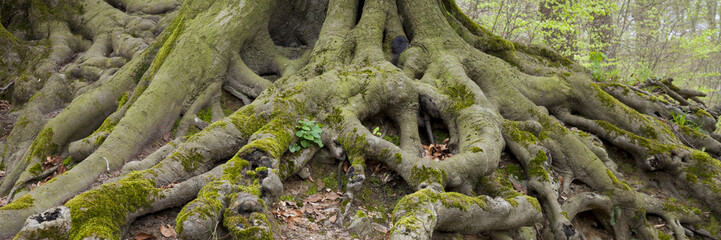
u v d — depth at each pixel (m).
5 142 6.94
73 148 5.44
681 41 16.84
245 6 6.93
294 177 4.88
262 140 4.46
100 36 9.37
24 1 9.84
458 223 4.06
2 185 5.50
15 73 8.73
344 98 5.58
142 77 6.43
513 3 13.84
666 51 19.44
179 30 6.87
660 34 18.61
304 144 4.97
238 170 4.09
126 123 5.46
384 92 5.73
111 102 6.52
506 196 4.73
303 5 7.70
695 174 5.91
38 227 3.12
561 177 5.66
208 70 6.41
